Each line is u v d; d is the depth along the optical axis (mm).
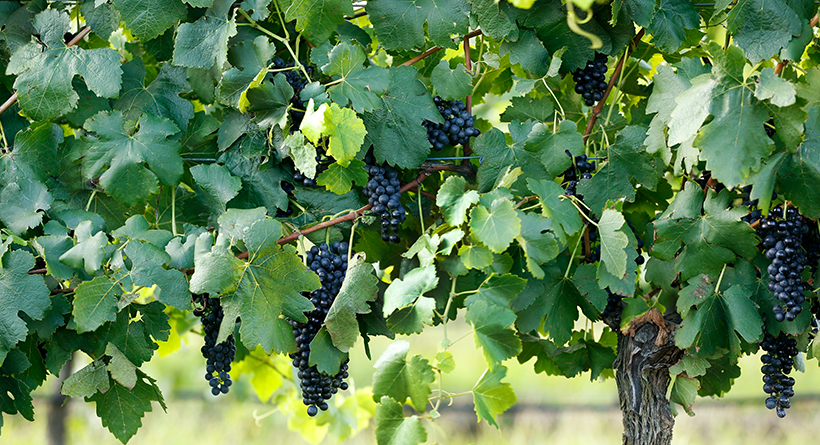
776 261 1973
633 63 2424
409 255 1992
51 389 6770
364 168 2049
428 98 2090
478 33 2201
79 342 1965
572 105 2520
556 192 2029
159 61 2383
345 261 2021
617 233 1984
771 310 2084
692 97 1887
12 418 6488
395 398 1958
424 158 2064
